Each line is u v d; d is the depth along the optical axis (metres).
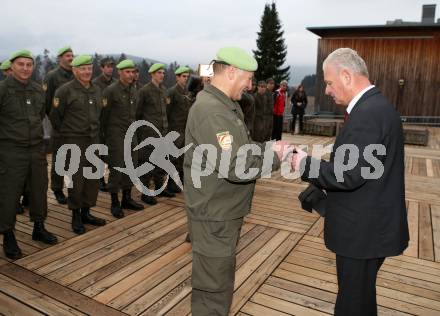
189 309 2.58
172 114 5.26
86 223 4.12
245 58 1.83
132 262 3.26
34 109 3.38
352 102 1.69
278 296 2.78
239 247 3.61
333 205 1.75
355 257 1.69
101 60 5.57
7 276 2.98
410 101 14.89
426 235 4.00
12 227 3.27
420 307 2.68
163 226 4.11
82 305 2.61
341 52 1.69
